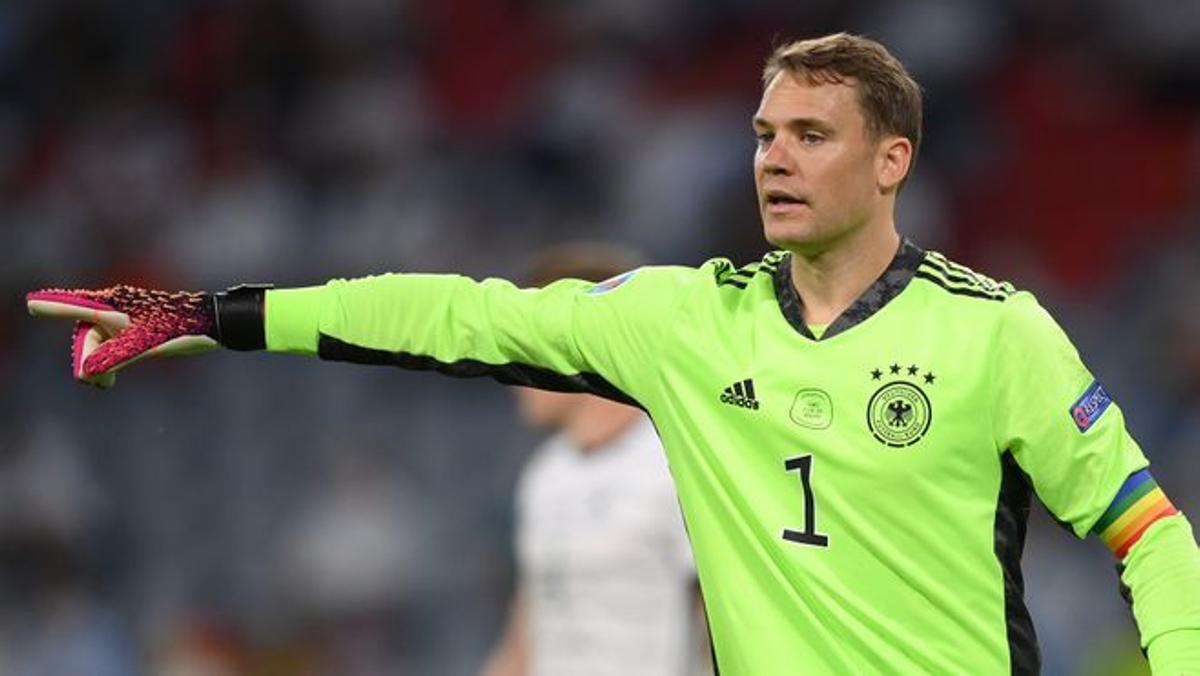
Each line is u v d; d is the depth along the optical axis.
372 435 45.94
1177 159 56.00
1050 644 41.12
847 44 15.59
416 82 57.97
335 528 44.88
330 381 46.66
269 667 44.28
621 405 24.52
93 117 58.69
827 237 15.45
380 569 44.41
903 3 56.84
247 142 57.19
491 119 57.19
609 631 24.14
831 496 15.17
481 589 44.28
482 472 45.28
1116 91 56.75
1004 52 56.97
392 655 44.00
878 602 15.10
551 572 24.61
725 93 56.34
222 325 16.41
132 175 56.44
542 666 24.73
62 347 49.97
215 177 56.34
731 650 15.49
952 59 55.72
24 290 54.06
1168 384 47.47
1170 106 56.59
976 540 15.07
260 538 45.91
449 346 16.38
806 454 15.29
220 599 45.69
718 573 15.58
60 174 57.59
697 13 57.78
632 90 56.34
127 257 54.91
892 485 15.07
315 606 44.53
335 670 44.06
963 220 54.69
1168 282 51.34
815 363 15.41
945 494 15.06
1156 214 55.47
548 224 52.97
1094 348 49.31
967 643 15.08
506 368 16.41
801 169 15.41
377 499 45.16
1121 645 41.12
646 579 24.17
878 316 15.47
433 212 52.91
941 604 15.05
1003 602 15.16
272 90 57.84
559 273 24.98
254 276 52.91
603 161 54.34
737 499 15.47
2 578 43.47
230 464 46.78
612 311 16.14
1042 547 42.19
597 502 24.30
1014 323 15.16
